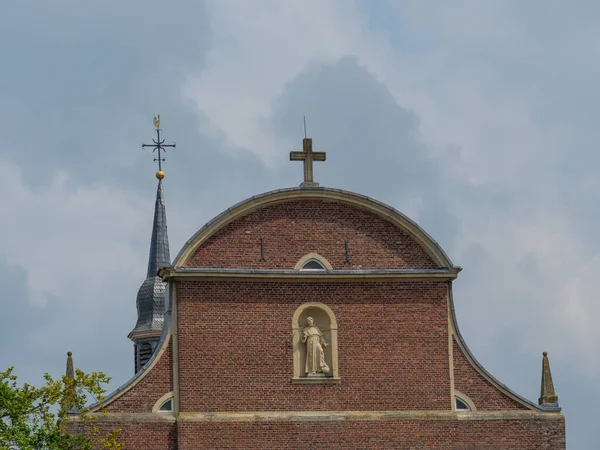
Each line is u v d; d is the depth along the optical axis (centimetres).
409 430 6900
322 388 6881
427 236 7069
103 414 6706
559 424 6988
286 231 7031
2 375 6562
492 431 6956
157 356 6831
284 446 6800
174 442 6756
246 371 6850
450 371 6988
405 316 7006
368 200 7081
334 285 6988
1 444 6384
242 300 6912
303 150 7175
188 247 6925
